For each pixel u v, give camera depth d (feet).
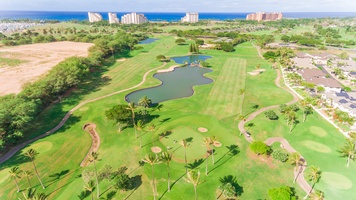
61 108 305.53
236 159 201.87
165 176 183.62
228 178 180.04
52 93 326.85
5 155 210.79
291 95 343.05
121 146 223.10
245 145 222.48
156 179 180.55
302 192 165.48
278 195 147.95
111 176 182.29
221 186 161.27
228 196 155.63
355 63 503.20
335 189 167.84
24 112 234.38
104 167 191.01
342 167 190.39
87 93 359.46
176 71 492.54
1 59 552.41
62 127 260.01
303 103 269.85
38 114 286.87
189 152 212.64
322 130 245.65
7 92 353.31
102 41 617.21
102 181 178.60
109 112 245.65
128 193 167.43
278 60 549.95
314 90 357.41
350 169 188.03
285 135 238.68
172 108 303.48
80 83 402.31
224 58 605.31
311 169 163.22
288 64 489.67
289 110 266.36
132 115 261.85
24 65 508.94
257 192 166.40
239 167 191.83
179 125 259.60
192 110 297.12
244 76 443.73
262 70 483.10
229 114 285.02
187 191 167.84
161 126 257.14
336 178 178.19
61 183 178.60
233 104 314.14
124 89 376.48
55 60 554.05
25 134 245.04
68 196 166.30
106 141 231.91
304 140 229.25
